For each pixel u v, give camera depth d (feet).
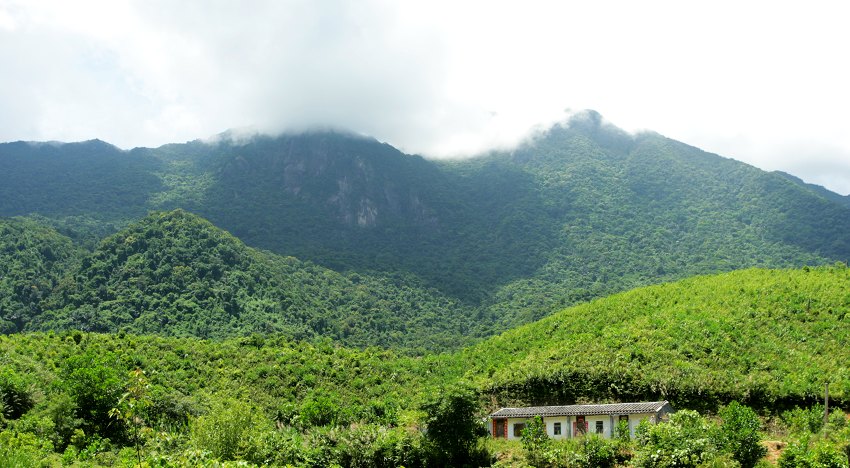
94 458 157.28
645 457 137.39
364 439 172.04
